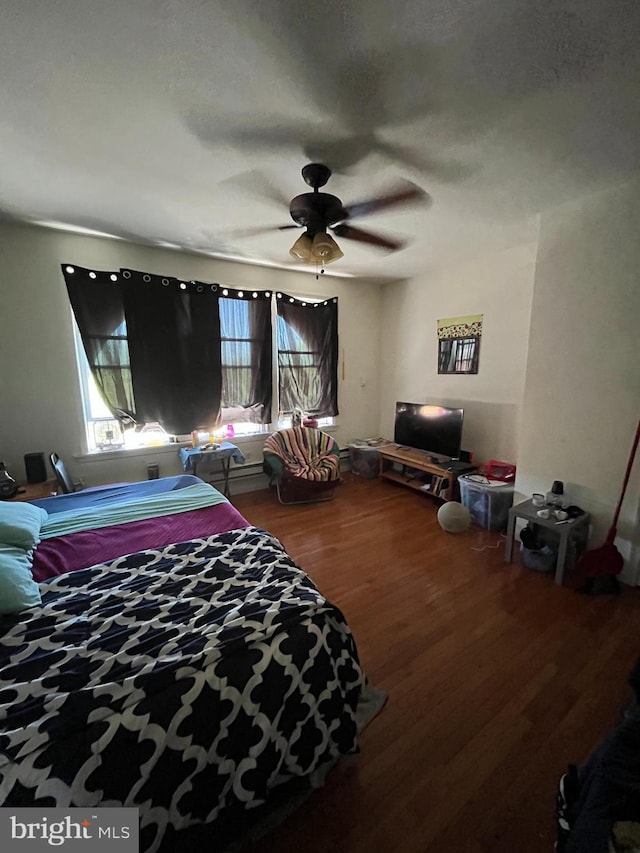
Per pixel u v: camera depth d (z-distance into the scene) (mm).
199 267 3387
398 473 4230
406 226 2645
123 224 2588
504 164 1826
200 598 1308
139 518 1984
